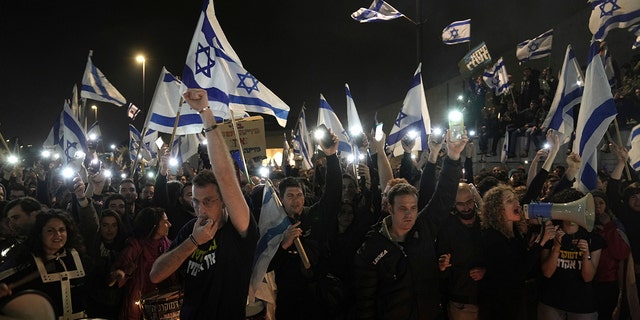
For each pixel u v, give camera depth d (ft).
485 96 54.65
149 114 24.25
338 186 13.88
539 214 13.67
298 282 13.87
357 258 12.84
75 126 27.71
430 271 12.76
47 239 12.82
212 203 10.16
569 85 24.27
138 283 15.31
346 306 14.01
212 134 9.76
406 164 19.63
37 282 12.58
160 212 16.10
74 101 33.86
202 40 17.17
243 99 17.81
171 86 26.45
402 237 12.94
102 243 16.85
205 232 9.86
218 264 10.16
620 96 35.37
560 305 14.98
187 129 22.50
